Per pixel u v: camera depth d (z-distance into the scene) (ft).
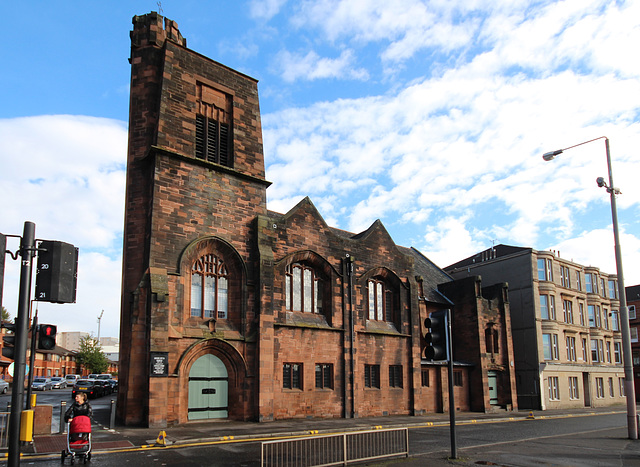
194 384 78.59
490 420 102.27
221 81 91.50
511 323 149.18
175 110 83.51
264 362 83.05
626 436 75.00
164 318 72.59
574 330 156.35
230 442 59.93
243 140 91.97
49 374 294.25
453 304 132.77
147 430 66.39
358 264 104.73
